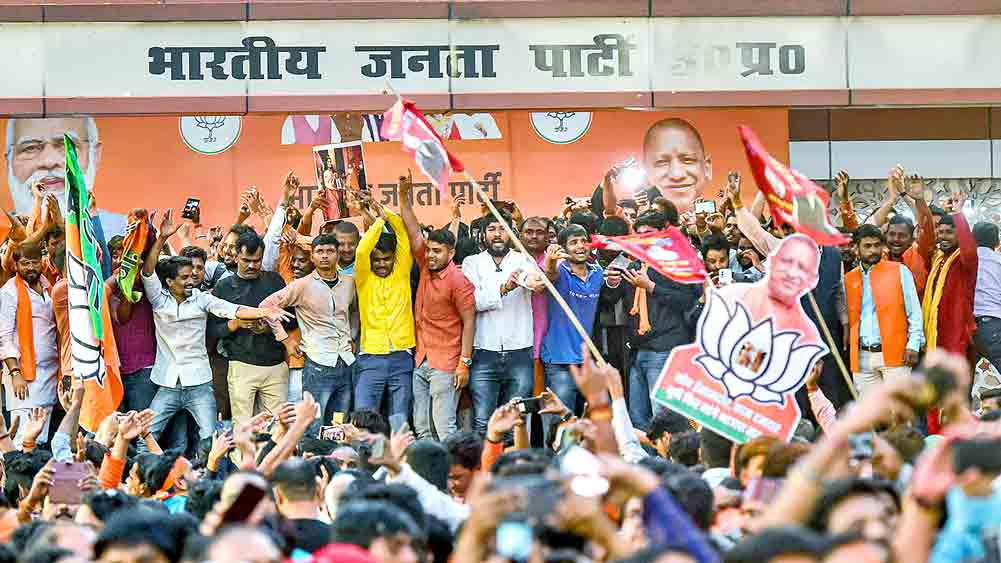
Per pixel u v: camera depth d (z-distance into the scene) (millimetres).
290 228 29500
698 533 9930
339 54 31328
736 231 29625
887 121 35844
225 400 28984
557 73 31469
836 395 28281
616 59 31562
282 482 14703
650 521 9875
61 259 29391
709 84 31641
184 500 18562
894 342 28156
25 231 28984
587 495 9766
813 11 31797
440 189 21125
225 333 28344
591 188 33125
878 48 31797
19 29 31047
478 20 31453
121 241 30344
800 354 17344
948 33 31875
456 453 17344
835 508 10320
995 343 28734
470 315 27844
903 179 29562
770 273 17516
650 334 27906
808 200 18547
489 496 9664
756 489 12977
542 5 31484
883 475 14742
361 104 31266
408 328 28141
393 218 28250
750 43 31719
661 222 29094
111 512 15297
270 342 28312
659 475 14562
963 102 31797
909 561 9641
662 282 27984
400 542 10820
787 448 13258
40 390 28625
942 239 29125
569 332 28016
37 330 28625
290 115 32031
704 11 31703
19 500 21188
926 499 9648
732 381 17250
